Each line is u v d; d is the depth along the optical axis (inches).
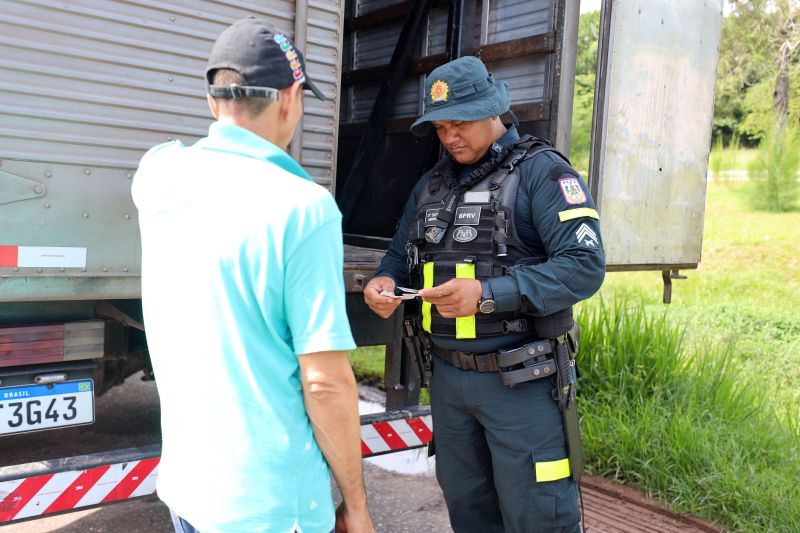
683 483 115.3
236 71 46.8
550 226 74.0
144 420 153.3
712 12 127.5
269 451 46.7
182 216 47.4
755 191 442.6
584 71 427.5
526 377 75.1
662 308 258.8
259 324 45.8
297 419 47.6
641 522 111.2
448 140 79.9
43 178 71.9
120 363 113.3
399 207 133.0
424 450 145.0
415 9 129.5
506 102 80.1
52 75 71.5
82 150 74.0
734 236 390.0
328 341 44.6
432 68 126.2
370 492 122.6
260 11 84.8
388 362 109.2
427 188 85.0
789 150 439.5
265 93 46.9
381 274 86.2
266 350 46.1
